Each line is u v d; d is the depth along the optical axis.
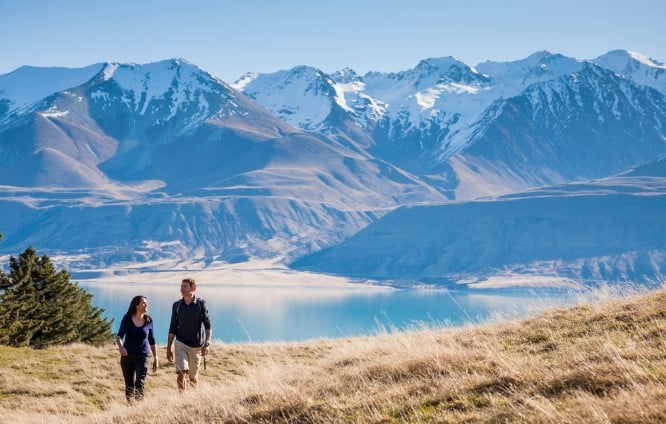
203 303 14.01
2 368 20.91
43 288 46.03
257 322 169.25
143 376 13.69
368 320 162.12
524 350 11.62
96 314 50.34
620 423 6.90
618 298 14.42
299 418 9.58
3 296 41.06
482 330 14.40
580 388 8.23
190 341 13.91
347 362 13.88
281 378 12.58
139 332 13.74
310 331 143.38
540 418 7.40
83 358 22.70
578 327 12.52
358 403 9.58
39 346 41.59
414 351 12.32
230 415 10.52
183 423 10.95
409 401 9.08
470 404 8.51
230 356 22.48
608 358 9.56
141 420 11.80
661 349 9.68
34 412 16.58
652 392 7.43
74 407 17.22
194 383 14.02
